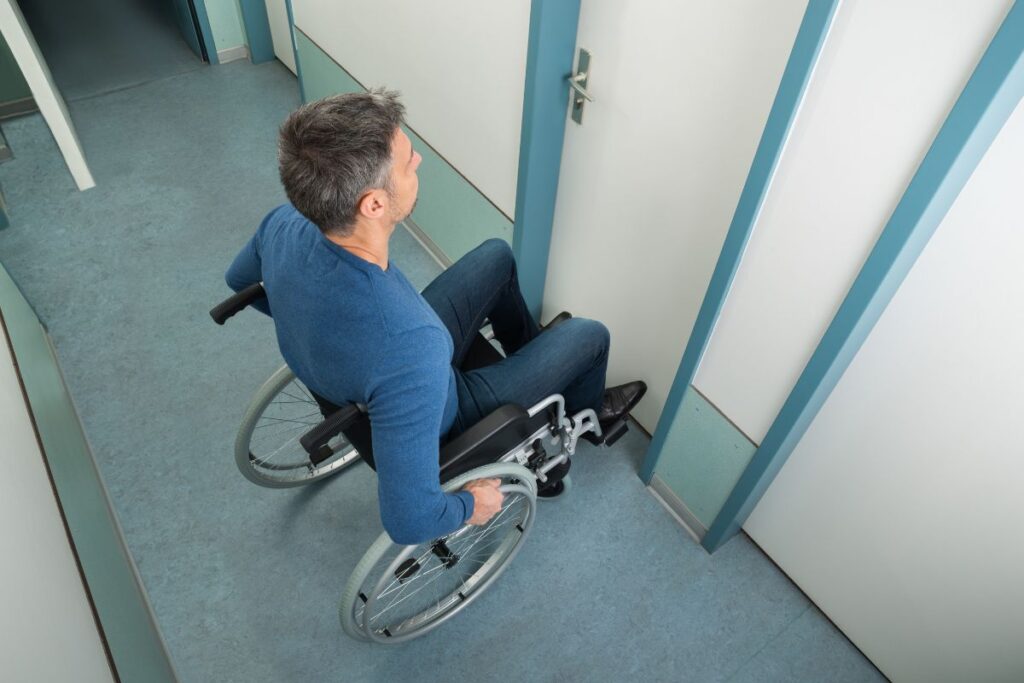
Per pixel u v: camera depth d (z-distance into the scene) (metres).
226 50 4.16
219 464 2.39
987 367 1.32
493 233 2.63
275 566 2.18
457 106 2.41
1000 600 1.61
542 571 2.21
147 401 2.54
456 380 1.67
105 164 3.46
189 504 2.29
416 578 2.16
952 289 1.29
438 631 2.08
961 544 1.61
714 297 1.64
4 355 1.87
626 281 2.18
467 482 1.59
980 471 1.47
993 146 1.10
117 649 1.45
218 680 1.96
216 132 3.71
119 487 2.32
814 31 1.14
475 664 2.03
